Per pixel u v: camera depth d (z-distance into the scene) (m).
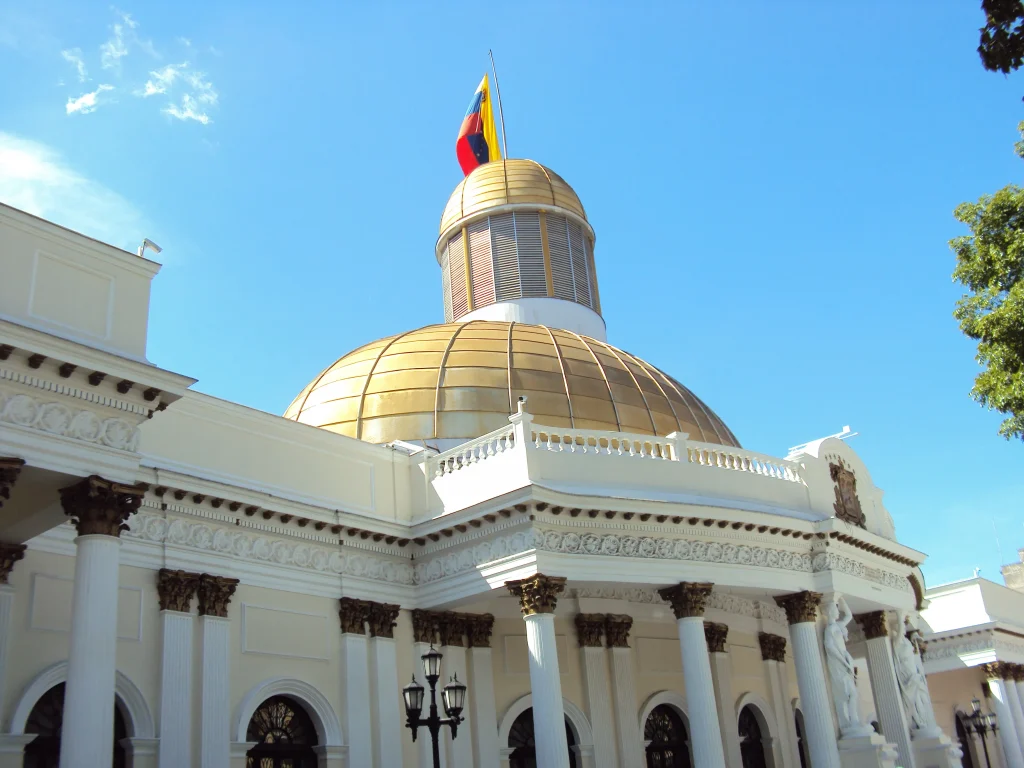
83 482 16.14
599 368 34.81
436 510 26.62
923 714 32.34
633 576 25.00
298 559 24.09
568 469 25.66
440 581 25.69
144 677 20.45
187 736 20.70
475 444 26.61
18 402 15.70
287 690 23.03
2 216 16.36
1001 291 21.12
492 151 49.81
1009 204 21.05
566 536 24.58
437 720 18.38
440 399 32.19
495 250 42.91
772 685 32.94
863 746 27.77
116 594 16.17
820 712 27.06
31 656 18.81
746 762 31.48
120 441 16.73
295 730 23.42
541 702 22.94
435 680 18.75
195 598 21.83
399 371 33.44
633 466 26.69
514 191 43.78
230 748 21.42
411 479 27.47
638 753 27.73
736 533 26.94
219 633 21.84
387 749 24.19
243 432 24.05
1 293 16.03
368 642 24.97
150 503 21.45
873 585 31.14
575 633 28.30
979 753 49.09
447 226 44.53
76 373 16.23
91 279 17.30
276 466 24.44
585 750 27.16
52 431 15.95
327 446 25.84
